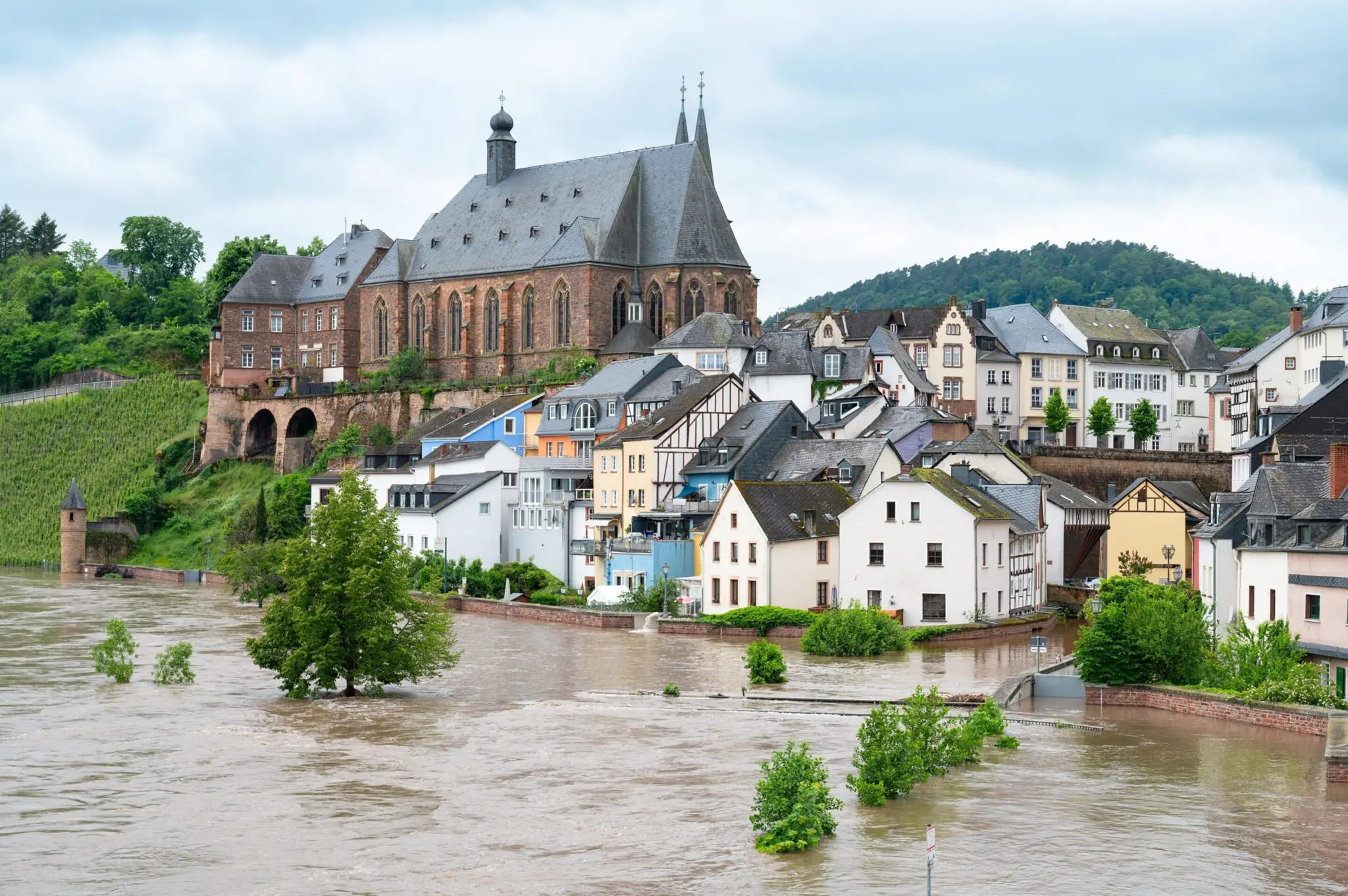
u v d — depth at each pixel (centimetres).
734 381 14938
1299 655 8406
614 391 16862
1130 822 6297
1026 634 12125
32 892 5572
